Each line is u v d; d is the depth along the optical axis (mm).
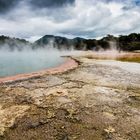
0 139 7250
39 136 7449
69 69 22609
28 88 13633
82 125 8297
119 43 115312
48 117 9008
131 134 7664
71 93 12570
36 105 10406
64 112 9555
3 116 9039
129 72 21438
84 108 10102
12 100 11125
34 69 25203
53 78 17047
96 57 49219
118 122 8641
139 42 110000
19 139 7258
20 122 8500
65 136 7449
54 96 11898
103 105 10602
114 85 15219
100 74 19625
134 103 11141
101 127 8156
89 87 14172
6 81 15586
